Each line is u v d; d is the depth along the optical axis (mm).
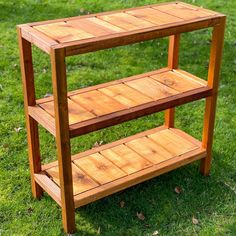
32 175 2816
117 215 2760
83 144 3283
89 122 2504
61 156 2465
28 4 5488
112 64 4258
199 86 2857
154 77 2963
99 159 2928
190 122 3520
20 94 3777
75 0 5645
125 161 2906
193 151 2984
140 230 2674
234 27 5023
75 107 2629
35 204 2814
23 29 2512
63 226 2672
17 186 2932
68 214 2594
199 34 4820
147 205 2822
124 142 3088
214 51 2762
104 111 2594
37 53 4359
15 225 2693
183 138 3123
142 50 4504
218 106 3695
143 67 4227
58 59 2307
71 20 2656
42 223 2705
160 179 3002
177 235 2652
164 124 3279
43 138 3314
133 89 2818
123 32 2480
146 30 2510
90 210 2785
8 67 4137
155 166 2861
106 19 2674
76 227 2680
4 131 3373
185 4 2930
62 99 2371
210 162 3021
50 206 2801
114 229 2682
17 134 3346
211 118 2912
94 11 5352
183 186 2955
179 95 2752
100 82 3973
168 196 2885
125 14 2756
